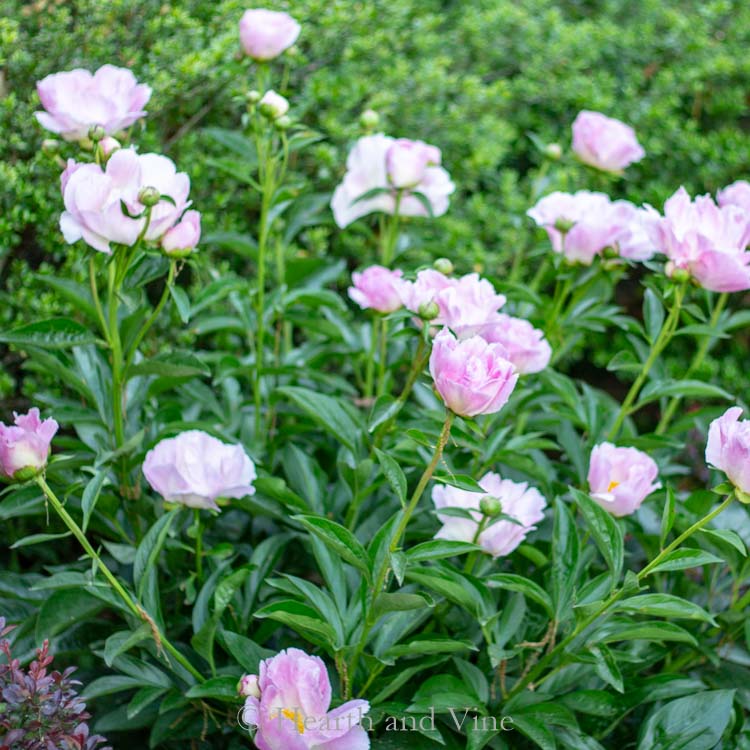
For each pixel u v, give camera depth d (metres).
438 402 2.05
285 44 1.93
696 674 1.83
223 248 2.33
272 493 1.78
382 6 2.49
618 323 2.00
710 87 2.95
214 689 1.60
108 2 2.08
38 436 1.52
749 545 1.82
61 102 1.72
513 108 2.80
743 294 2.84
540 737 1.60
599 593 1.63
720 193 1.84
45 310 2.02
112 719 1.70
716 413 2.03
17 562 2.02
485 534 1.66
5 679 1.51
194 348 2.38
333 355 2.12
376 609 1.54
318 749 1.49
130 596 1.60
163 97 2.11
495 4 2.88
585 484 1.85
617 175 2.07
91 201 1.59
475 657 1.79
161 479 1.63
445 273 1.76
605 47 2.88
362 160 2.00
